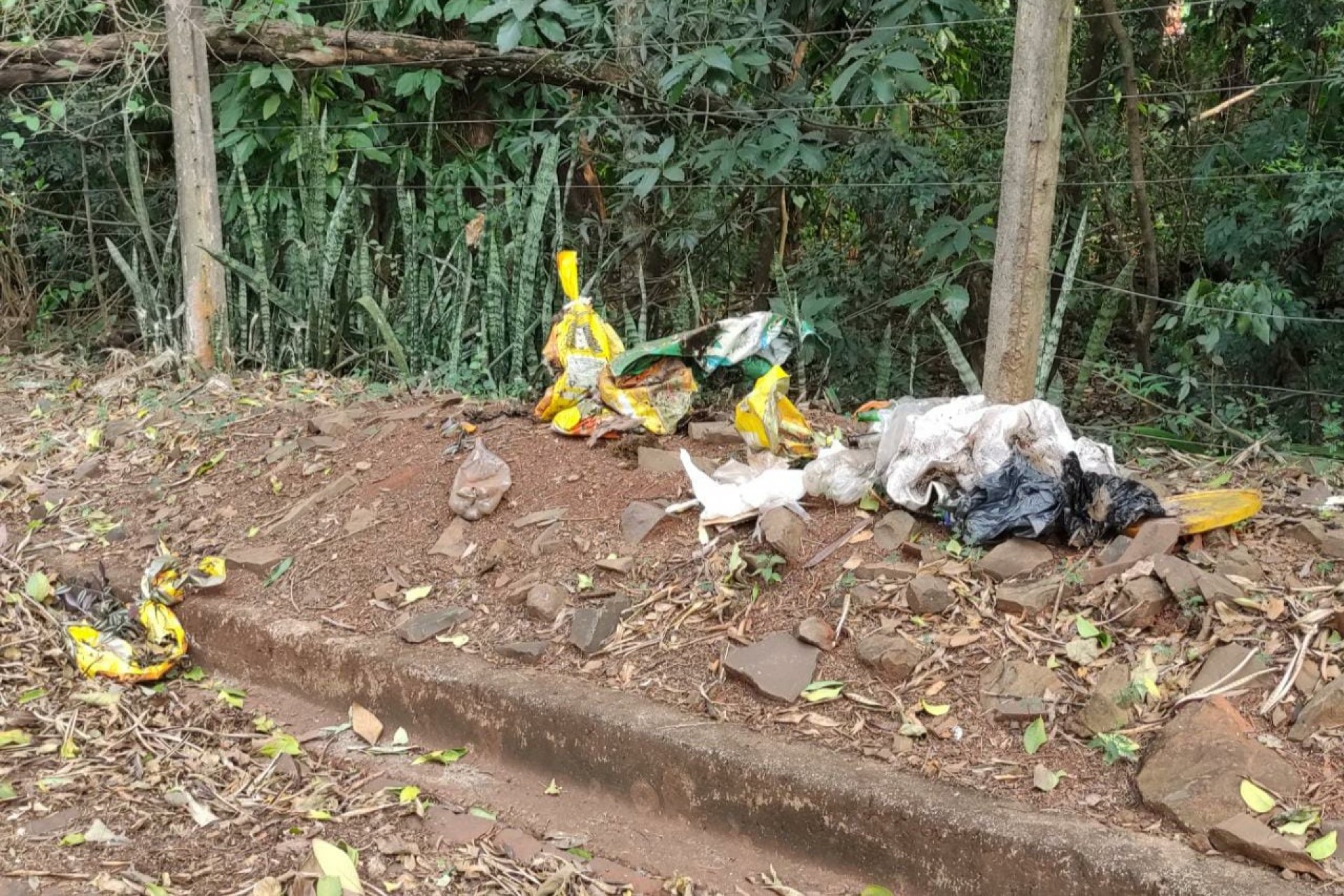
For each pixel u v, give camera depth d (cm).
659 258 610
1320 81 448
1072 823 218
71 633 334
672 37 496
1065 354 599
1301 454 391
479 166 655
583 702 272
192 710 315
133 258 677
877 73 425
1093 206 562
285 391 511
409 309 576
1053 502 293
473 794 272
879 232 543
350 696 310
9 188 726
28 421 513
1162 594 266
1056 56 326
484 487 354
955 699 258
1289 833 206
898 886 229
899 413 338
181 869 240
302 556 359
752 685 270
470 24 613
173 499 415
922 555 297
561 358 397
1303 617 255
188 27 543
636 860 247
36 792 270
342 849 245
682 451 335
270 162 663
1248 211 472
